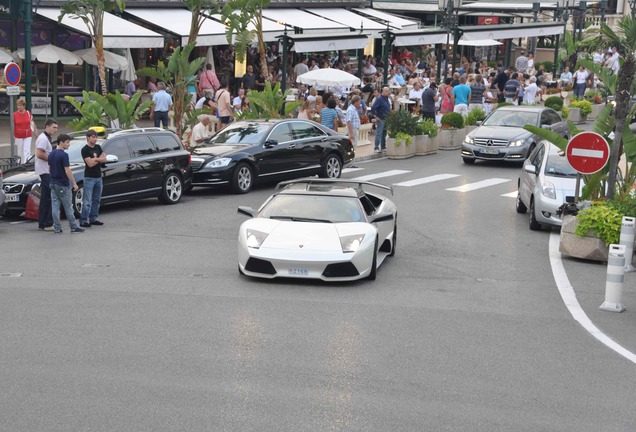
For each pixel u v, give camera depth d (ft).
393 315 38.37
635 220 52.85
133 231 58.49
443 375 30.09
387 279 46.01
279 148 77.71
